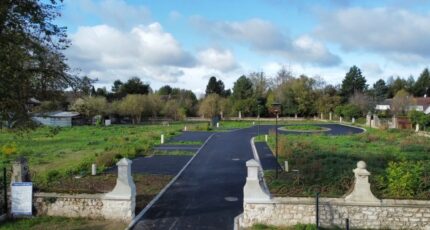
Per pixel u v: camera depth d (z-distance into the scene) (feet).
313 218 38.75
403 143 102.22
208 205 47.91
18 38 39.88
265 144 110.83
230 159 84.84
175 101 266.16
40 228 39.37
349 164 66.90
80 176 63.36
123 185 42.04
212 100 253.65
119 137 130.72
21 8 40.37
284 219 39.09
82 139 129.80
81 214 42.27
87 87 52.37
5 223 40.73
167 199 50.62
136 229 39.45
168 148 103.96
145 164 78.59
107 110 225.76
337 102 252.01
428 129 139.85
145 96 240.73
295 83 264.72
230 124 204.85
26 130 47.42
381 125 162.09
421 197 39.14
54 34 45.60
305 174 58.08
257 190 39.55
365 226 38.22
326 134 140.56
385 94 332.80
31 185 42.50
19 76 40.14
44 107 49.29
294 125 187.11
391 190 41.52
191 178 64.39
